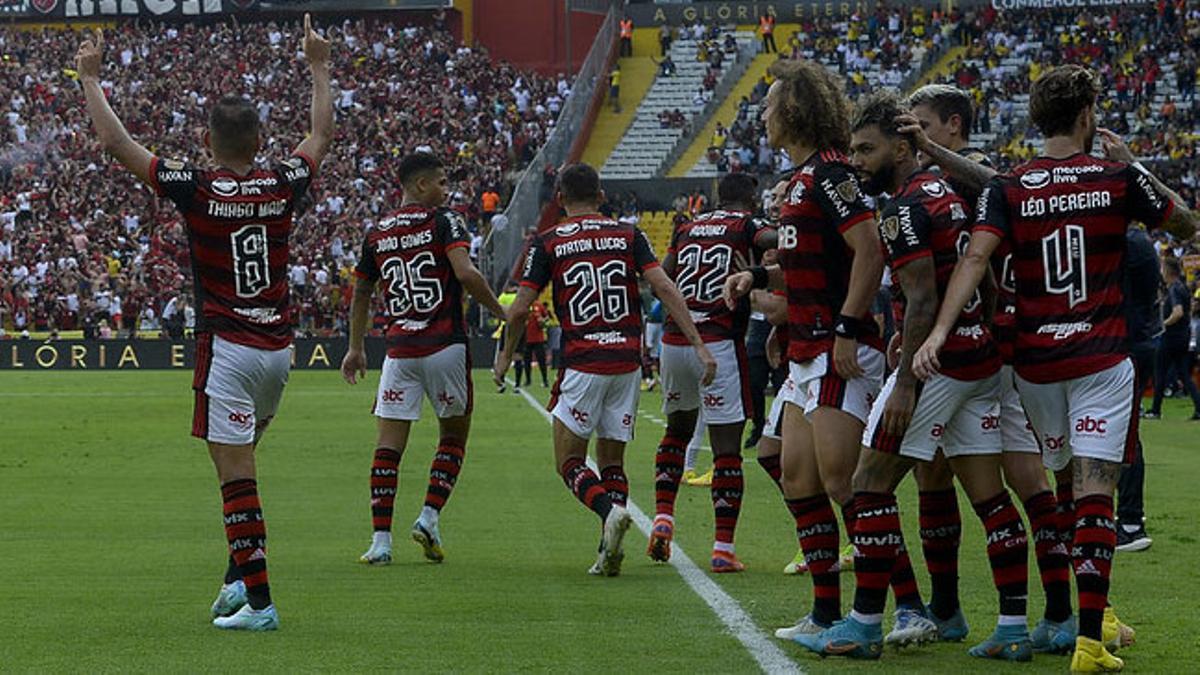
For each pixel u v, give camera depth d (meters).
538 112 102.56
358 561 18.38
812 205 12.91
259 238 13.93
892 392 12.30
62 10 110.31
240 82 102.62
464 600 15.45
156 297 85.19
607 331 17.59
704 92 101.75
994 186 12.24
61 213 91.06
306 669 12.07
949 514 13.48
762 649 12.86
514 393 57.88
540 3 110.69
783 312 16.34
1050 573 12.95
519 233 82.19
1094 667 11.96
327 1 110.06
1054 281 12.12
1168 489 26.69
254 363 13.94
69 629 13.81
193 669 12.08
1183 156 84.44
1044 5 101.25
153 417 45.56
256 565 13.80
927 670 12.15
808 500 13.22
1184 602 15.46
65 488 26.64
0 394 57.81
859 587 12.58
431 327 18.50
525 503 24.55
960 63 95.25
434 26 110.31
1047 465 12.56
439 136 98.75
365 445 35.50
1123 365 12.02
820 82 12.99
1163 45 95.88
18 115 98.12
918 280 12.19
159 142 97.81
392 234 18.62
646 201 91.19
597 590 16.06
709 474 26.91
